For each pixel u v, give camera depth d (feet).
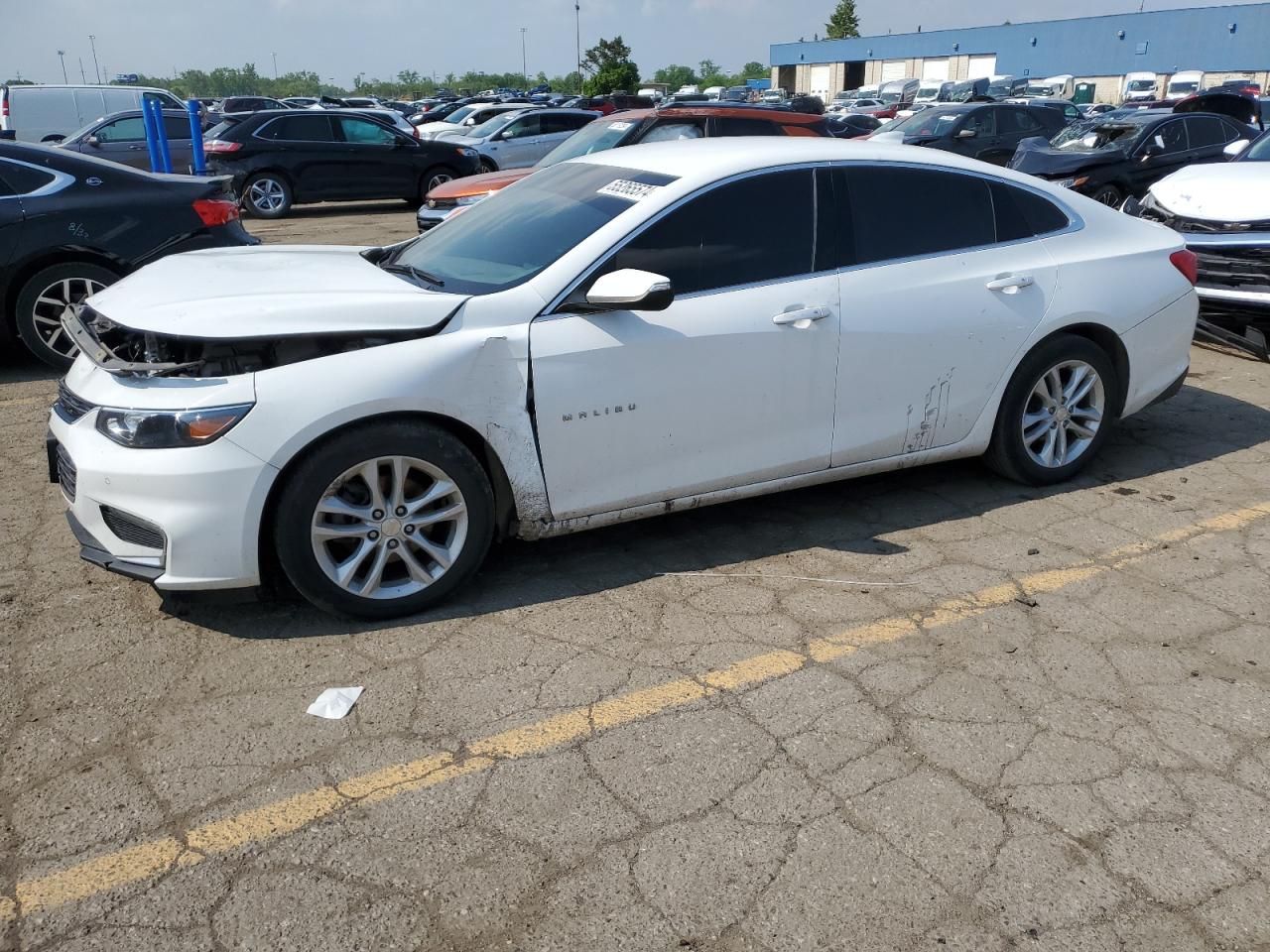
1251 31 165.58
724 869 7.91
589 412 11.69
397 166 54.65
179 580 10.52
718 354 12.21
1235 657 10.91
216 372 10.79
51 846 8.14
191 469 10.22
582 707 9.95
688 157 13.16
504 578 12.63
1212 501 15.05
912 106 129.29
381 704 10.00
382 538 11.21
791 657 10.84
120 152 54.24
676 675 10.49
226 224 22.84
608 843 8.18
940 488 15.58
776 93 168.66
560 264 11.76
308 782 8.89
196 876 7.84
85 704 10.00
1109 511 14.70
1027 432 15.11
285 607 11.88
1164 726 9.71
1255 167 23.44
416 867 7.93
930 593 12.26
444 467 11.18
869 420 13.52
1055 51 193.26
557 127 60.54
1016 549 13.44
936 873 7.88
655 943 7.23
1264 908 7.57
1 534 13.88
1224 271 21.85
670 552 13.37
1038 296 14.26
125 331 12.35
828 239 13.03
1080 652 11.00
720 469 12.73
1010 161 49.47
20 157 20.74
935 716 9.84
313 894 7.67
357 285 12.07
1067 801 8.68
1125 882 7.80
